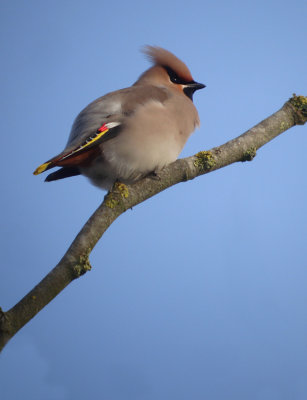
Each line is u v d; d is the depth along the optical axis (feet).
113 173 30.37
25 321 17.62
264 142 27.20
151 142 29.96
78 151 28.58
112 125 29.68
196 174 26.37
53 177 32.86
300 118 27.99
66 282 19.42
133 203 24.54
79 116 31.24
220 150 26.63
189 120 32.81
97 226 22.30
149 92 32.22
